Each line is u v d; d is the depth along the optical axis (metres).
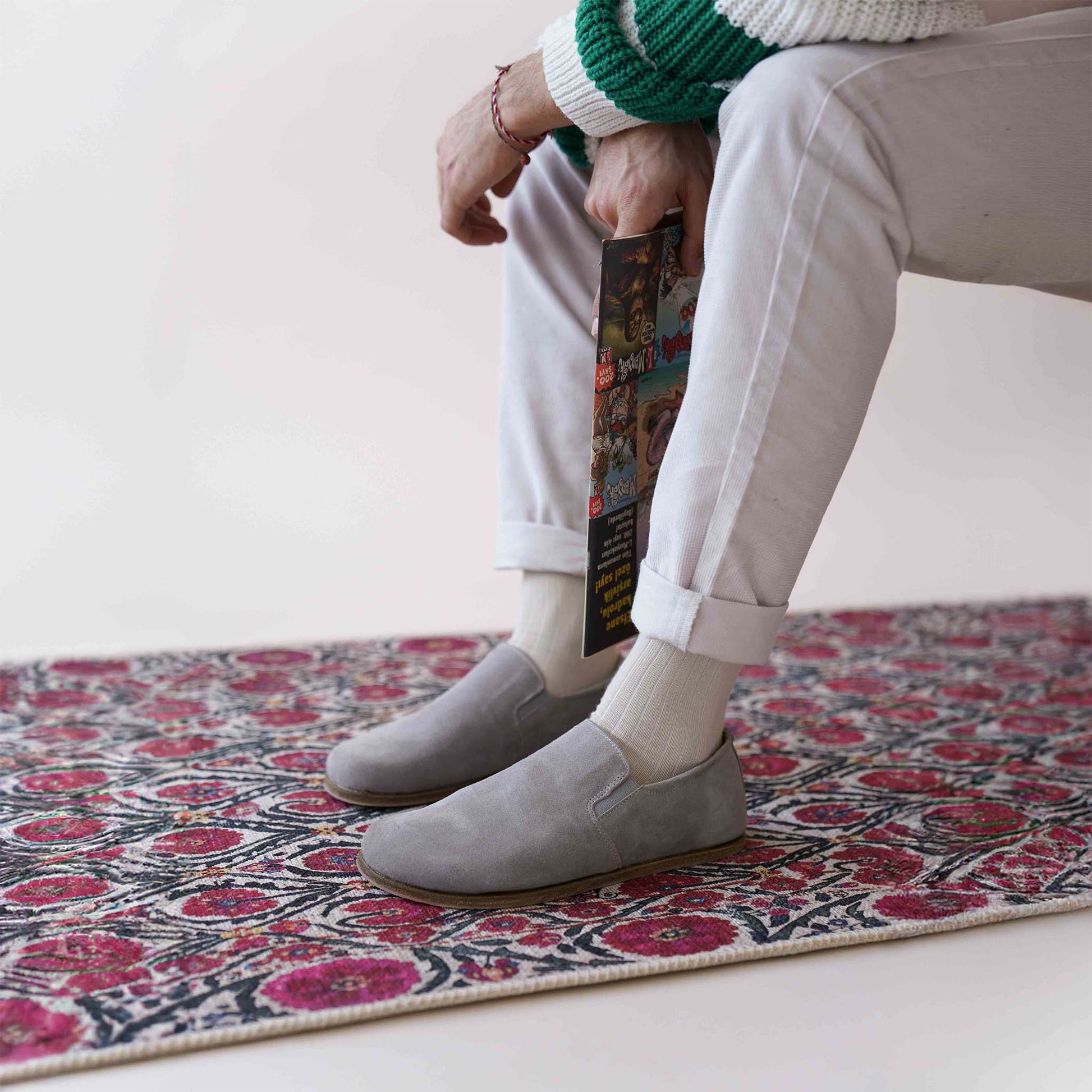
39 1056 0.67
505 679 1.13
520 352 1.14
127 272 2.33
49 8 2.31
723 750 0.97
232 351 2.37
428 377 2.43
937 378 2.55
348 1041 0.71
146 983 0.75
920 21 0.82
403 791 1.10
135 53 2.34
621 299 0.93
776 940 0.84
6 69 2.30
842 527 2.41
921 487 2.54
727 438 0.83
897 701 1.52
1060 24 0.86
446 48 2.45
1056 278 0.95
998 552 2.34
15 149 2.30
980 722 1.43
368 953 0.80
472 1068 0.69
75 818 1.06
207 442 2.32
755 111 0.81
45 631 1.79
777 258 0.81
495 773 1.11
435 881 0.88
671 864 0.96
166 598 1.95
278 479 2.31
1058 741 1.36
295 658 1.69
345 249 2.42
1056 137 0.85
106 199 2.34
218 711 1.43
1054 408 2.60
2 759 1.23
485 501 2.35
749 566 0.85
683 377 1.03
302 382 2.39
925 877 0.96
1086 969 0.83
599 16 0.91
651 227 0.96
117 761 1.23
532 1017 0.75
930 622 1.97
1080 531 2.42
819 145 0.80
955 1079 0.70
